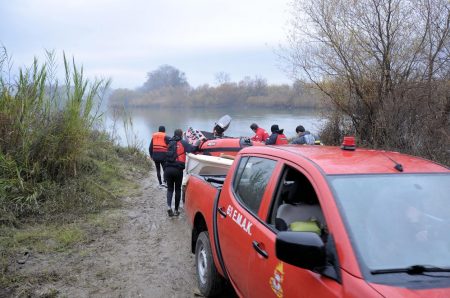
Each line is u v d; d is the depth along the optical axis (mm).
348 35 12578
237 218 3570
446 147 8609
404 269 2217
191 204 5039
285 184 3170
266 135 12195
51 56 8352
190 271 5277
